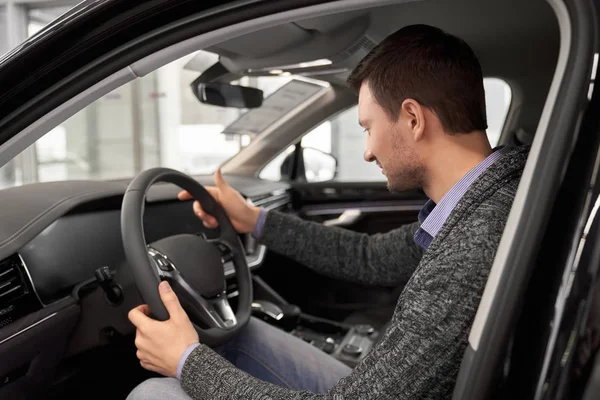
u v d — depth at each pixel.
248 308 1.23
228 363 0.83
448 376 0.65
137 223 0.98
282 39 1.43
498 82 2.13
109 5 0.60
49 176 6.39
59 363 1.25
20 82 0.63
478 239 0.65
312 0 0.59
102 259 1.31
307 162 2.61
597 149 0.53
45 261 1.15
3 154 0.67
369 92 0.80
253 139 2.59
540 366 0.56
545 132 0.53
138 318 0.90
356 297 2.30
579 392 0.53
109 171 6.85
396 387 0.67
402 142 0.78
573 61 0.52
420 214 0.95
